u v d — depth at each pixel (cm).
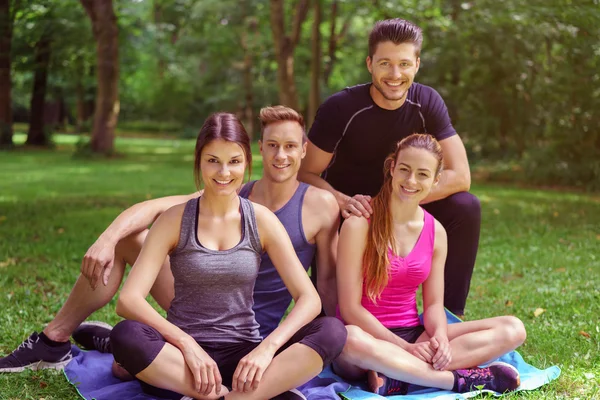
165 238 309
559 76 1329
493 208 1041
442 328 342
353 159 422
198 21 3198
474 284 575
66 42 2319
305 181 419
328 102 414
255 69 3672
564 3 1090
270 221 317
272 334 299
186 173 1664
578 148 1384
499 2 1201
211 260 306
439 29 1698
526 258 668
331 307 375
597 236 798
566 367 362
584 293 529
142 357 291
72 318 363
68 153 2350
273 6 2019
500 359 373
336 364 351
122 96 4178
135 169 1773
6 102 2372
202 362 289
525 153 1566
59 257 645
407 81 386
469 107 1609
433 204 420
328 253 370
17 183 1360
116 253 362
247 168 314
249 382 288
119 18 2566
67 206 1012
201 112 4075
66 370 352
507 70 1477
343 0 1997
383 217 343
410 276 345
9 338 409
